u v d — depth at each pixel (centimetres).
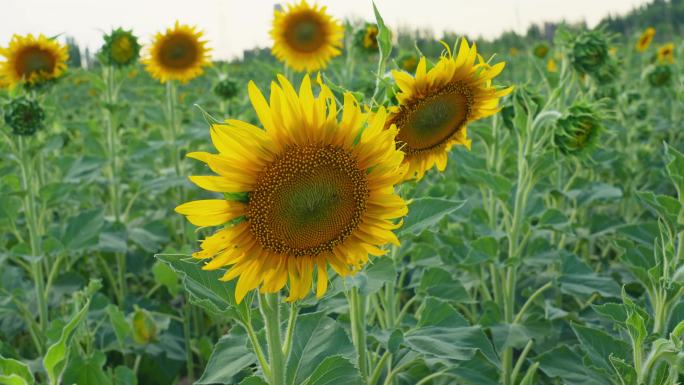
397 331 302
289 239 220
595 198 529
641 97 941
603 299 481
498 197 429
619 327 332
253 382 238
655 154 851
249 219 217
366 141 225
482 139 514
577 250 624
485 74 298
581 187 545
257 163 213
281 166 215
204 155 208
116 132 778
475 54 292
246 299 241
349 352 280
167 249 674
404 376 381
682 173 321
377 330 336
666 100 1240
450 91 297
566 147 399
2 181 558
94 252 688
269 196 215
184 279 242
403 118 298
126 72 727
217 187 210
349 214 227
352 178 225
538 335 396
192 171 789
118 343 468
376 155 226
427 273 395
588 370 324
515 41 2638
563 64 521
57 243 514
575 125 394
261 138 212
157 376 512
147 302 571
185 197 748
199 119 767
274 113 213
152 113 826
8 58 626
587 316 439
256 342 242
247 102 811
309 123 217
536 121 411
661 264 367
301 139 218
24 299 549
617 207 750
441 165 322
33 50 627
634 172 678
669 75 993
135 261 652
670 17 3997
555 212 422
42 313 499
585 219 657
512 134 509
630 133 797
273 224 217
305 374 270
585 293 396
